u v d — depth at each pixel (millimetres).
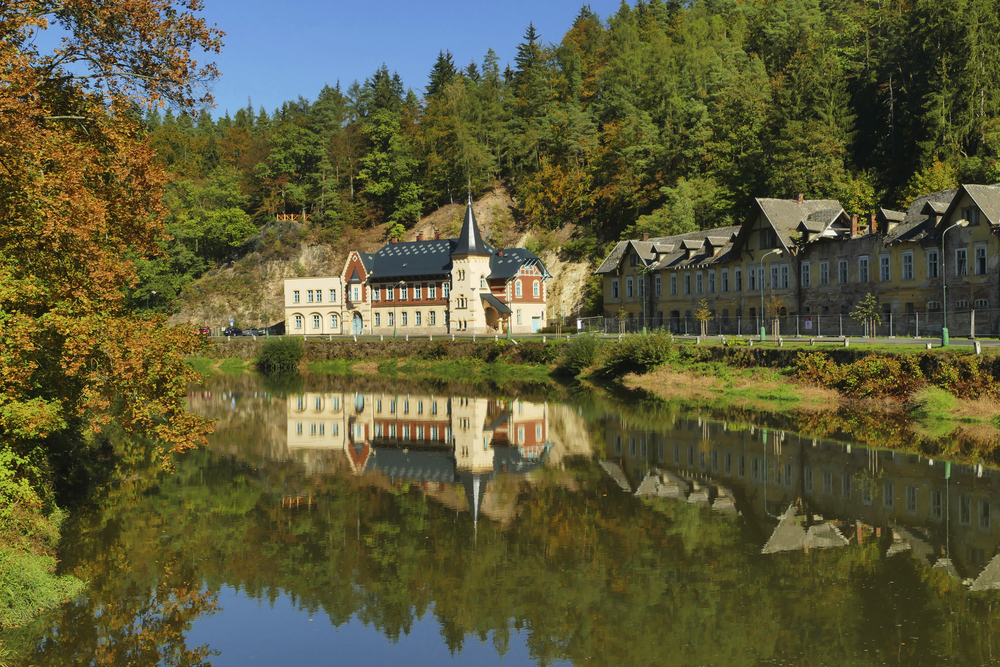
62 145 15492
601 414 44250
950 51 79688
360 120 152125
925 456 29172
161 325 18953
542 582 18469
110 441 34125
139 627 16219
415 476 30109
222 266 126562
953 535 20625
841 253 59781
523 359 70312
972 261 48906
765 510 23656
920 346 41188
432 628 16219
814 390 42750
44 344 16281
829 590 17266
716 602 16891
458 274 91125
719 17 138750
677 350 56469
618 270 86188
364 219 134500
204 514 24453
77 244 16031
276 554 20703
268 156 142500
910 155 83500
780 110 90875
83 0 15336
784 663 14031
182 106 17359
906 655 14148
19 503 19094
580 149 117812
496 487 27953
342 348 84188
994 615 15766
